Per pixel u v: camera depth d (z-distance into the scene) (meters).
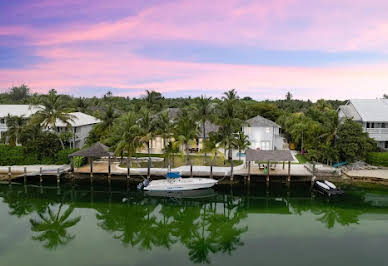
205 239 24.06
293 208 31.17
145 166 41.69
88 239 23.66
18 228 25.84
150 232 25.66
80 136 53.47
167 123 41.44
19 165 42.75
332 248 21.52
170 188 35.06
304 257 20.19
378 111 48.12
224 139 40.16
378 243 22.34
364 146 40.78
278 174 36.53
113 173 37.88
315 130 47.69
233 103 44.88
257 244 22.33
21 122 45.25
